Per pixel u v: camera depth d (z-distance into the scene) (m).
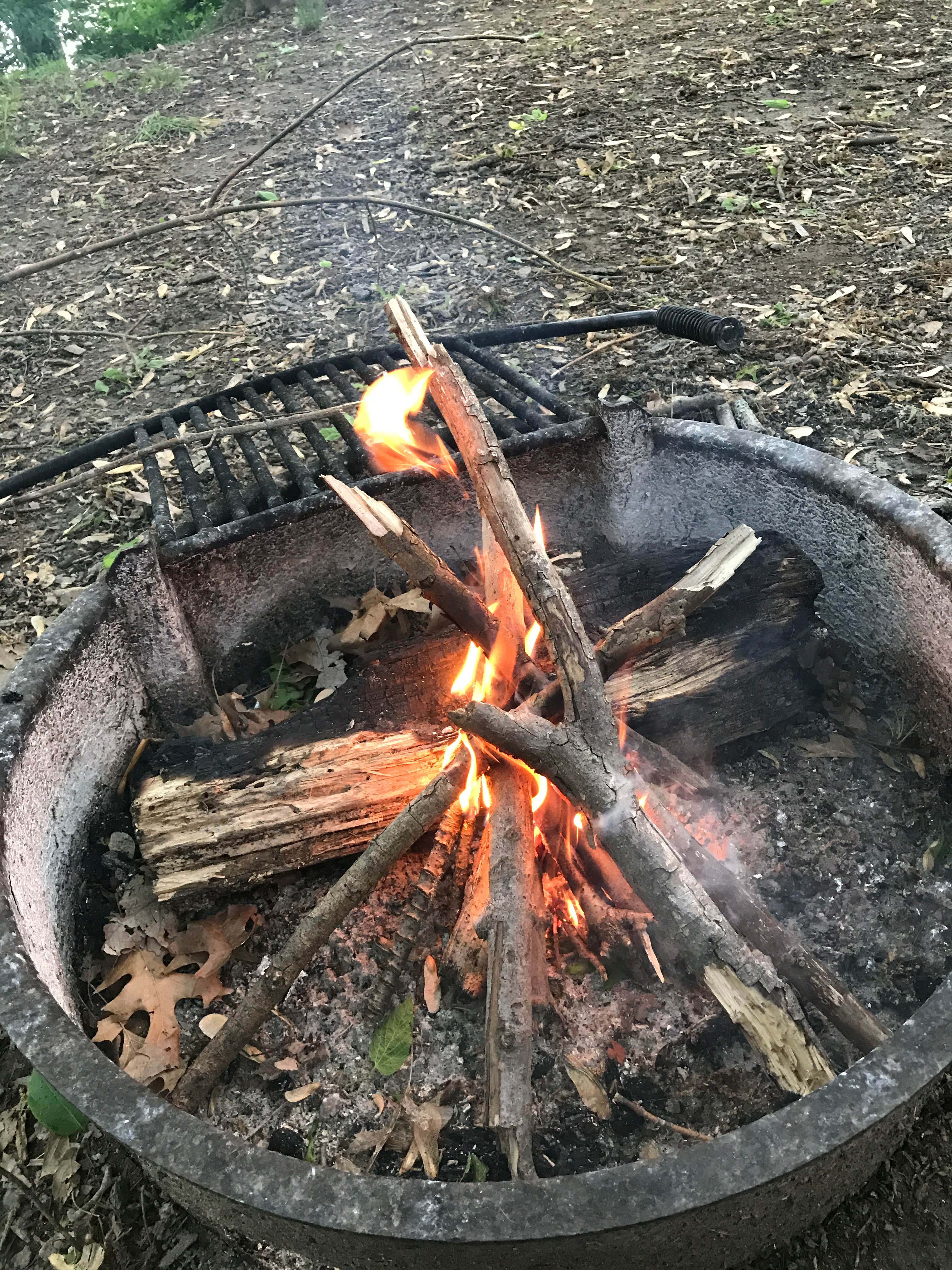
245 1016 1.87
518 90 6.78
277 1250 1.77
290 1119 1.88
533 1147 1.75
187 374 4.50
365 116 6.81
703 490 2.76
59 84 8.32
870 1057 1.45
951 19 6.81
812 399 3.67
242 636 2.63
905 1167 1.83
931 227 4.68
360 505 2.02
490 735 1.84
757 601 2.42
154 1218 1.85
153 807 2.13
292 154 6.44
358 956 2.10
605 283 4.64
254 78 7.83
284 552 2.55
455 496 2.74
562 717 2.04
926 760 2.42
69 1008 1.84
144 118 7.44
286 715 2.55
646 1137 1.81
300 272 5.18
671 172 5.53
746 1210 1.44
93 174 6.70
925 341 3.93
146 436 2.86
